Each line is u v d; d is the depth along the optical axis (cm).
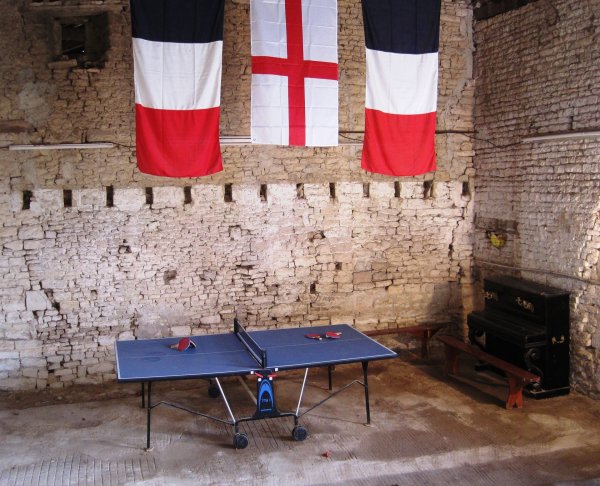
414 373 750
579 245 657
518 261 749
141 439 577
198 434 586
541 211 707
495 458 537
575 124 654
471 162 821
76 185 702
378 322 810
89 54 727
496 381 718
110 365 727
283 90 600
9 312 695
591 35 630
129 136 712
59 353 712
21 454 549
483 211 809
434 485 498
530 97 714
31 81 688
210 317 750
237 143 737
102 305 720
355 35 770
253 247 756
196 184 733
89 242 710
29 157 690
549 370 662
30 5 684
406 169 639
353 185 784
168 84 587
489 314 727
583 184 649
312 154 766
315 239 778
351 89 772
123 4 702
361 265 797
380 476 511
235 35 729
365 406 649
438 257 824
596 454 541
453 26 796
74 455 546
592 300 645
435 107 644
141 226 721
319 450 552
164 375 523
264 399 564
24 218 692
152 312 733
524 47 720
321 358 573
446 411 633
